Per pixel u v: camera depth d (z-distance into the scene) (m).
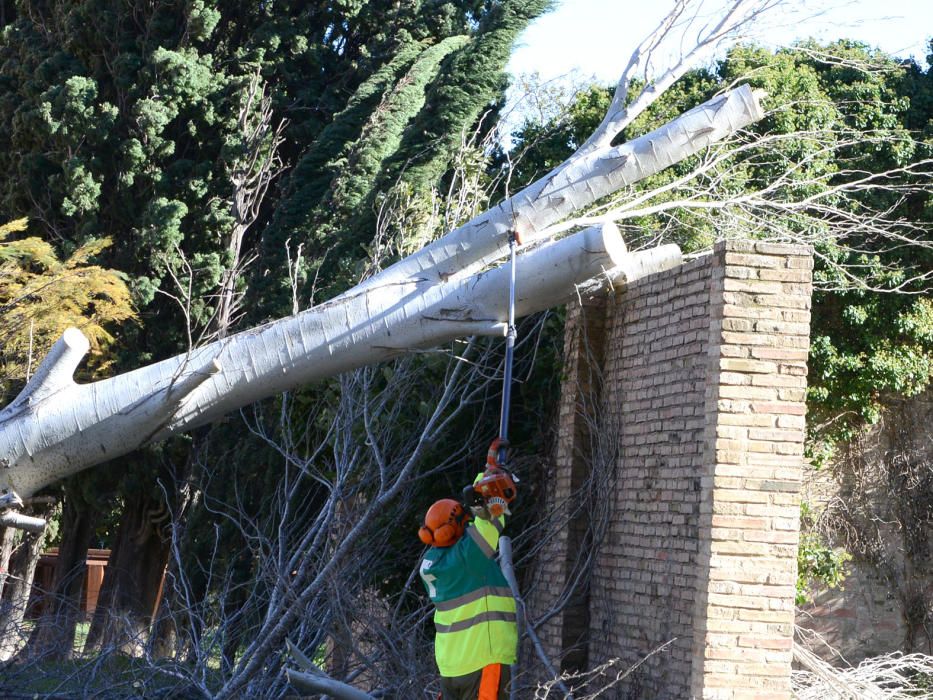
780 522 7.81
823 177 10.56
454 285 8.16
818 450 13.97
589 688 9.35
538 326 11.35
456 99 15.80
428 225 11.59
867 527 13.86
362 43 23.17
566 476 10.18
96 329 14.95
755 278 8.10
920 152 14.62
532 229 8.98
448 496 11.34
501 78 16.00
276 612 9.12
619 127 9.43
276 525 12.66
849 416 14.06
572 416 10.20
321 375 8.36
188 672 9.13
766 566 7.75
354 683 9.27
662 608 8.56
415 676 8.33
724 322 8.03
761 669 7.62
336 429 10.46
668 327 9.10
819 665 8.96
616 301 10.10
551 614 8.98
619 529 9.48
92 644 10.43
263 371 8.18
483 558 6.18
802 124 13.88
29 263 16.38
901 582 13.70
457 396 11.28
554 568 9.98
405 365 10.27
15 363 14.46
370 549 10.15
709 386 8.09
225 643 9.44
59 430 7.93
